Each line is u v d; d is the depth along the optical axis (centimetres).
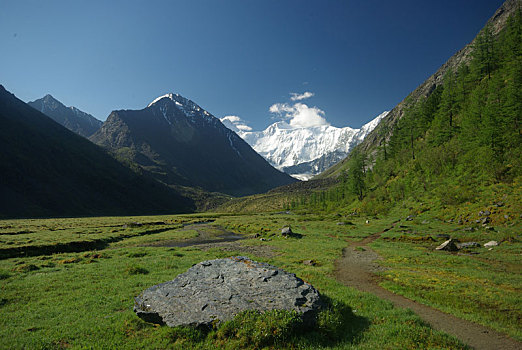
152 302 1366
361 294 1783
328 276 2380
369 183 13900
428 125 12900
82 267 2641
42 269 2561
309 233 6134
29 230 6719
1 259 3366
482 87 10844
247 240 5297
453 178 7975
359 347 1073
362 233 6191
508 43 11162
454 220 5962
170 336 1148
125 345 1111
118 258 3209
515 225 4547
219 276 1511
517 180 5938
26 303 1631
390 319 1359
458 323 1362
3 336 1184
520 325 1337
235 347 1062
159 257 3225
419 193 8838
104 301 1636
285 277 1477
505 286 2000
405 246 4244
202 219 13438
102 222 10500
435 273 2448
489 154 7044
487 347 1109
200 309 1266
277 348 1060
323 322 1205
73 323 1320
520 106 7250
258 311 1222
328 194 19662
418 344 1096
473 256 3294
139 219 13925
